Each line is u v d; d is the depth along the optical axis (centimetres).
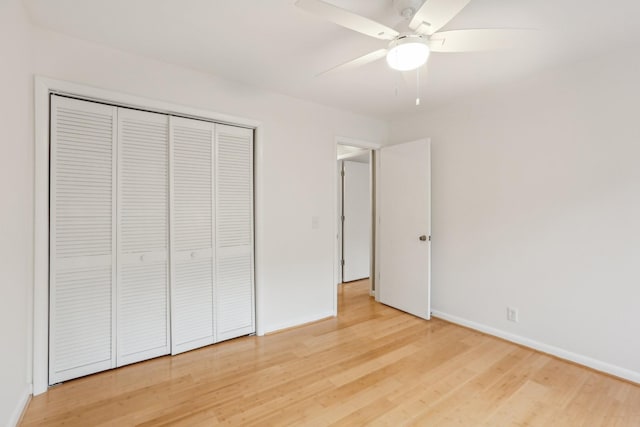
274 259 292
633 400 187
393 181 363
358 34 194
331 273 334
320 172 324
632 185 206
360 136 358
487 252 286
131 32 193
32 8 169
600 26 182
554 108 242
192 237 249
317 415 173
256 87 277
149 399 186
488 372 219
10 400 155
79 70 199
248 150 279
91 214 208
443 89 281
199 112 246
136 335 227
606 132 217
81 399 185
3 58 144
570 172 234
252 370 221
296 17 176
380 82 266
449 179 319
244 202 277
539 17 174
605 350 218
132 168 223
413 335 284
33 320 185
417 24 142
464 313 306
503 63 230
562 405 182
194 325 252
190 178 248
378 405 182
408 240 344
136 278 226
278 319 296
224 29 189
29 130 180
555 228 242
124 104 218
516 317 266
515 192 266
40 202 186
